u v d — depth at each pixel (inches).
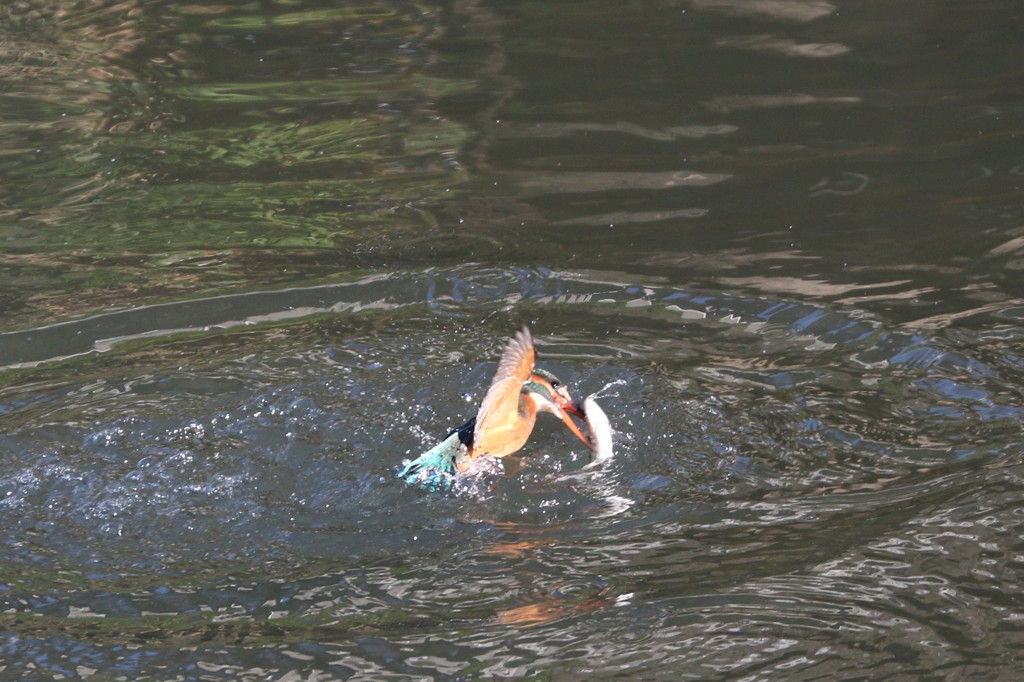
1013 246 539.2
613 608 320.2
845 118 693.9
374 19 919.7
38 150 707.4
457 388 444.8
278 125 735.1
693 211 598.5
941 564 332.8
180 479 390.6
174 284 540.1
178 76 818.8
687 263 542.6
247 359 466.0
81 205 635.5
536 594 329.4
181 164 686.5
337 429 418.6
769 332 478.0
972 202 586.9
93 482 388.8
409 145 700.0
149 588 335.9
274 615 323.3
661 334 480.1
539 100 749.3
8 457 400.8
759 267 535.5
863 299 499.5
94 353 475.5
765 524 358.0
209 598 331.0
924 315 482.9
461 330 490.3
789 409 420.8
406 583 335.3
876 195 602.9
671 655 302.2
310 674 298.8
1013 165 623.2
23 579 340.2
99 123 747.4
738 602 320.8
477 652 305.4
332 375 452.1
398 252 567.5
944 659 296.2
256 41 880.9
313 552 352.2
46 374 458.0
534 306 509.4
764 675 293.7
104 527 366.3
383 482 390.3
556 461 405.1
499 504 376.5
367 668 299.9
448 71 804.6
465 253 564.1
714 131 690.8
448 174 660.1
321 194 641.0
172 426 419.8
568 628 313.3
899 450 394.3
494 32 874.8
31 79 820.0
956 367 442.0
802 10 873.5
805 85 742.5
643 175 644.1
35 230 604.4
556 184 639.1
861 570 332.2
